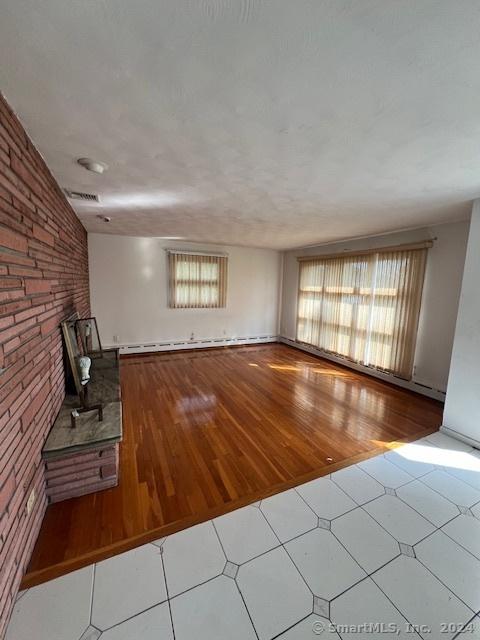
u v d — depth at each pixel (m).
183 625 1.18
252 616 1.22
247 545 1.55
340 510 1.81
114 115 1.37
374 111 1.29
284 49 0.94
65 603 1.25
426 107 1.25
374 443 2.61
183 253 5.61
